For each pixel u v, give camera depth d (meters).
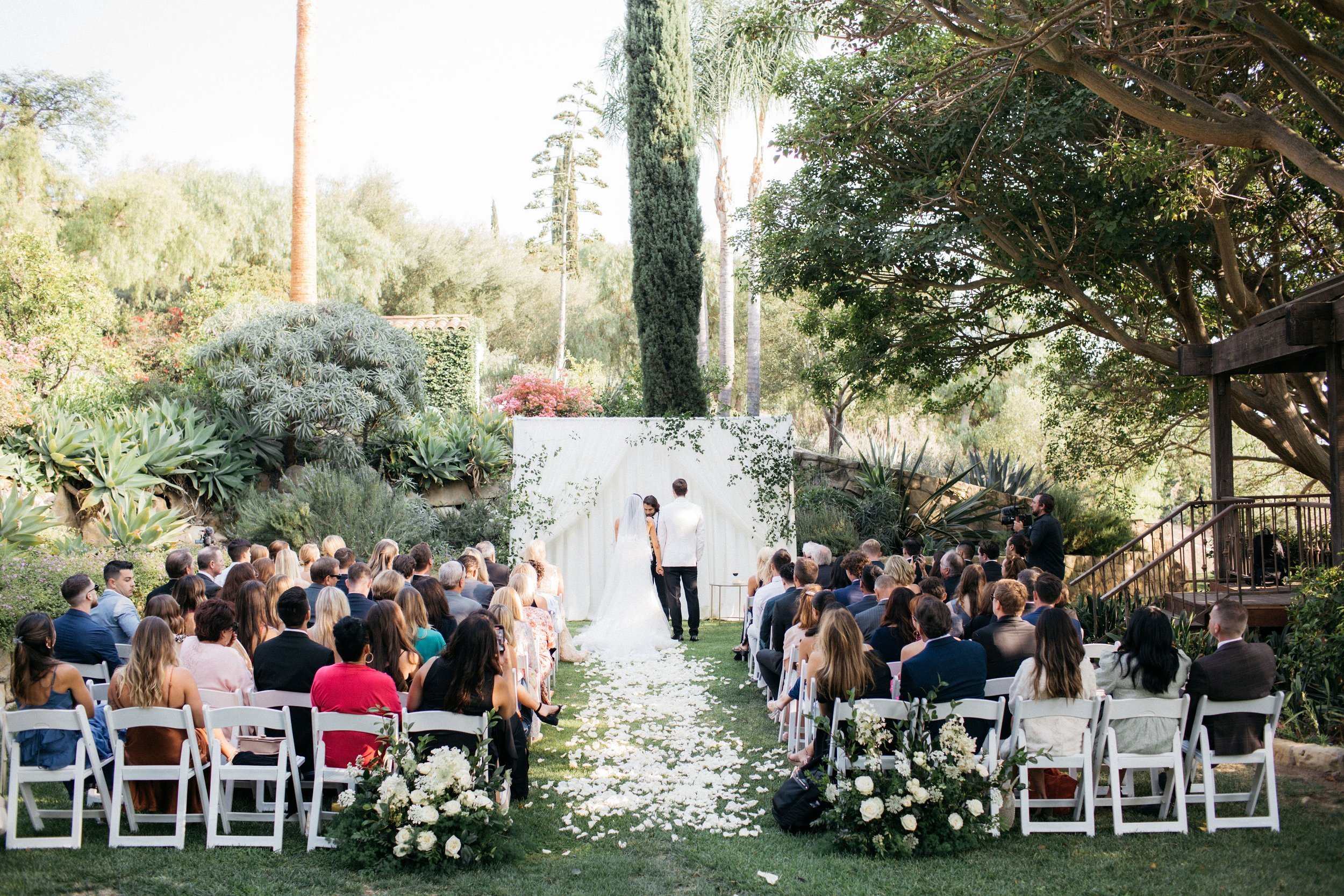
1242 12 6.17
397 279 35.16
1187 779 4.77
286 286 27.08
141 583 8.73
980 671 4.62
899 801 4.18
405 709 4.62
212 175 29.83
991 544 7.81
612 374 35.72
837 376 13.88
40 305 13.56
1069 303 12.99
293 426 13.10
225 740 4.54
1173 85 6.43
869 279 11.68
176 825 4.29
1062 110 8.98
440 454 14.28
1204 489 18.84
